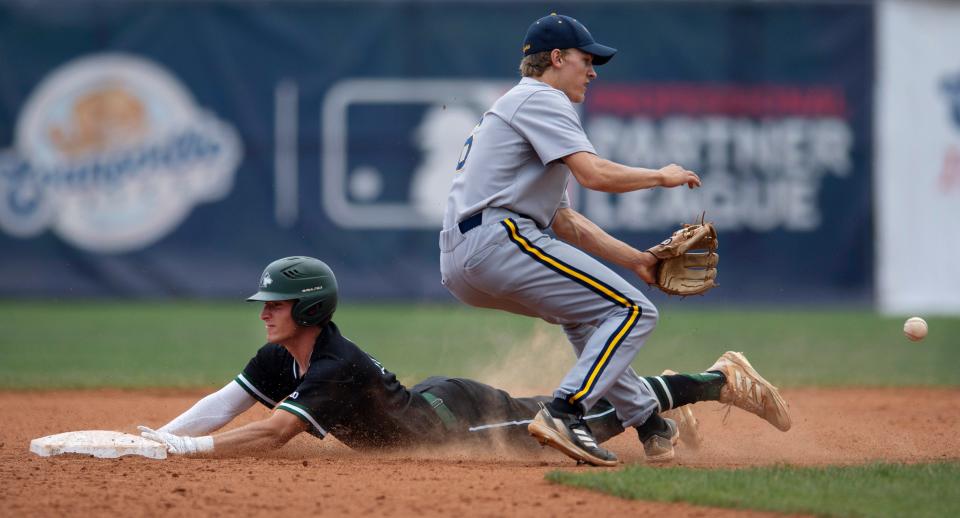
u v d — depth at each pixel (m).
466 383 19.12
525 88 17.45
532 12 58.44
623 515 13.85
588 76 18.05
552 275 17.05
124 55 58.69
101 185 58.66
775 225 58.28
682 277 19.00
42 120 58.47
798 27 58.16
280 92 58.69
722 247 58.38
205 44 58.84
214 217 58.91
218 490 15.20
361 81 58.62
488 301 18.06
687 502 14.44
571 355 36.00
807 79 58.22
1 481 15.73
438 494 15.02
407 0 58.44
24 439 21.09
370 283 58.72
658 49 58.38
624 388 18.34
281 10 58.66
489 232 17.06
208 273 58.78
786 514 13.85
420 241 58.84
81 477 16.02
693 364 36.56
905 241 58.03
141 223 58.84
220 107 58.78
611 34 58.41
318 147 58.66
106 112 58.62
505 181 17.25
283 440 17.67
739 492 14.84
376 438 18.27
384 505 14.38
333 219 58.75
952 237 58.03
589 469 16.94
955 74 57.94
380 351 39.88
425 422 18.44
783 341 44.75
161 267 58.88
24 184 58.56
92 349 40.81
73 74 58.56
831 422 24.53
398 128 58.59
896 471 16.44
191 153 58.84
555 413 17.02
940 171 58.06
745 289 58.44
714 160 58.31
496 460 18.31
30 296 58.50
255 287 58.69
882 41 58.03
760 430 23.02
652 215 57.88
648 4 58.28
